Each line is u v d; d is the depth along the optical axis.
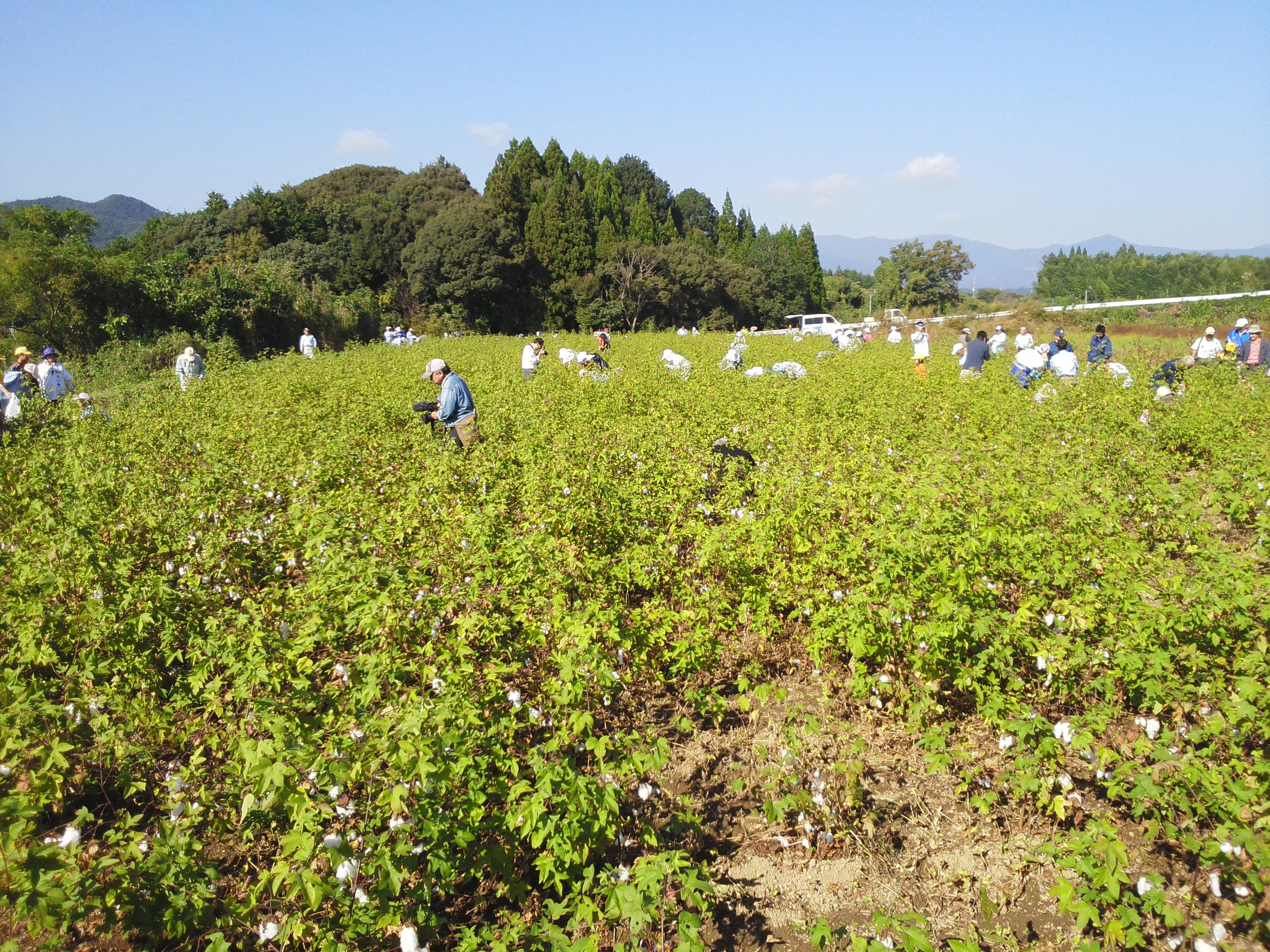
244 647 5.45
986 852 4.82
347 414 14.17
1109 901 4.13
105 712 5.05
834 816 4.91
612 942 4.02
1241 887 4.05
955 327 52.09
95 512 7.71
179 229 62.25
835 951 4.16
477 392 17.59
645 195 88.75
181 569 6.98
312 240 67.38
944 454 10.61
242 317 35.72
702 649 6.17
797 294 90.19
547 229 70.88
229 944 3.81
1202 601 5.75
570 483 8.86
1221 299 50.59
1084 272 99.12
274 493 9.43
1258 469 9.48
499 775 4.66
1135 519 8.66
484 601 6.19
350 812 3.99
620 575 7.01
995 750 5.53
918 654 5.62
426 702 4.61
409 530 7.75
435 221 65.00
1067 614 5.90
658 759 4.50
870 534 6.81
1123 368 18.17
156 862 3.94
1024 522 7.42
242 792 4.47
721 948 4.22
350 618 5.78
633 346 35.62
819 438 11.91
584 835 4.28
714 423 12.74
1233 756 4.77
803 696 6.33
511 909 4.38
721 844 4.91
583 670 5.08
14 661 5.60
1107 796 5.09
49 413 13.82
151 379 23.67
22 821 3.78
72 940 4.04
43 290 28.75
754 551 7.08
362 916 3.86
